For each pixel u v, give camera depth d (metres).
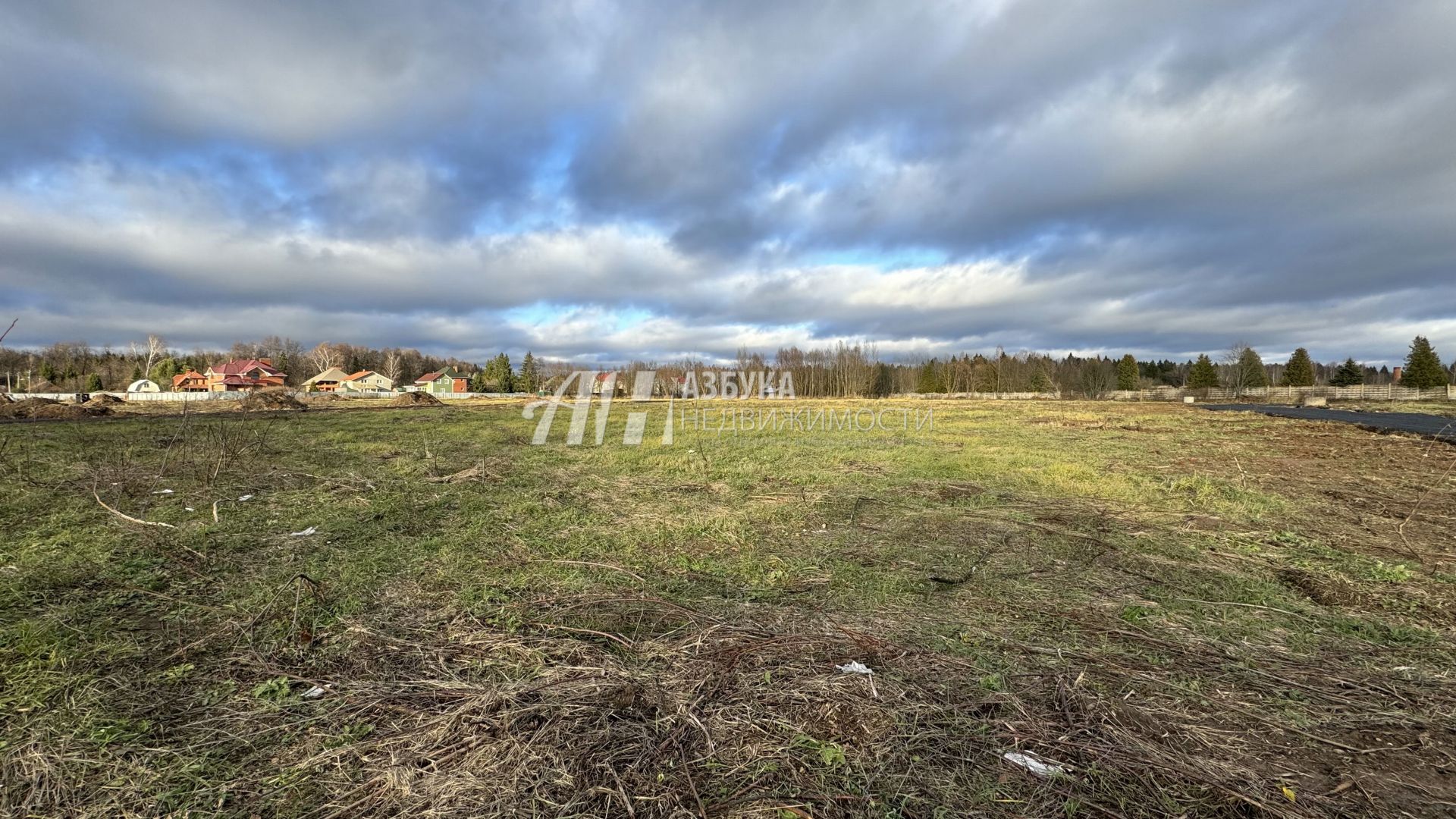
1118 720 2.15
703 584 3.65
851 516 5.52
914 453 10.04
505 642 2.75
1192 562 4.14
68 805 1.70
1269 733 2.09
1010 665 2.57
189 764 1.87
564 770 1.85
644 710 2.19
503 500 5.95
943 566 4.05
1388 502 6.14
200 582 3.50
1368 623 3.08
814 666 2.54
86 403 22.81
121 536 4.38
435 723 2.08
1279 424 16.70
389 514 5.29
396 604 3.24
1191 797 1.76
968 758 1.93
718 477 7.57
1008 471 7.99
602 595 3.41
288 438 11.29
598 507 5.77
